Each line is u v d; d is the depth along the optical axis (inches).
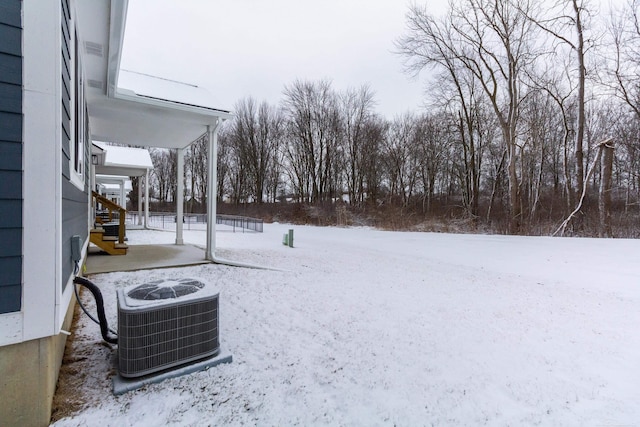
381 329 133.5
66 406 74.5
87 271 195.6
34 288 66.9
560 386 93.8
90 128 238.8
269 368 98.3
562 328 141.3
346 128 1114.7
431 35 670.5
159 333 87.4
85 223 198.2
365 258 330.0
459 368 102.6
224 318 139.8
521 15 561.9
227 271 221.5
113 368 92.4
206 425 71.4
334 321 141.0
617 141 560.7
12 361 65.4
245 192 1250.0
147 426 69.9
